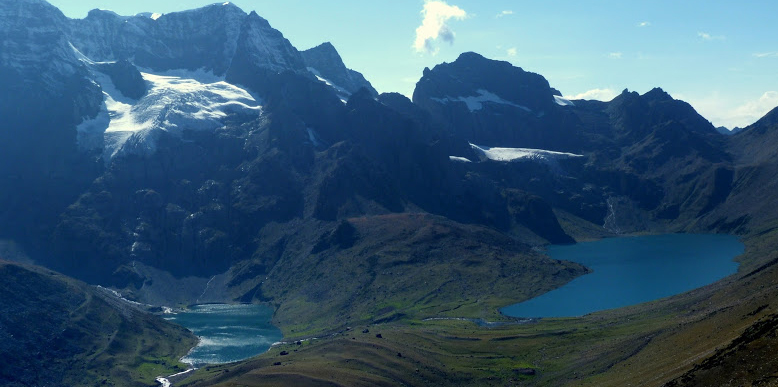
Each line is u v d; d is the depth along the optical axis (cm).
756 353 19350
